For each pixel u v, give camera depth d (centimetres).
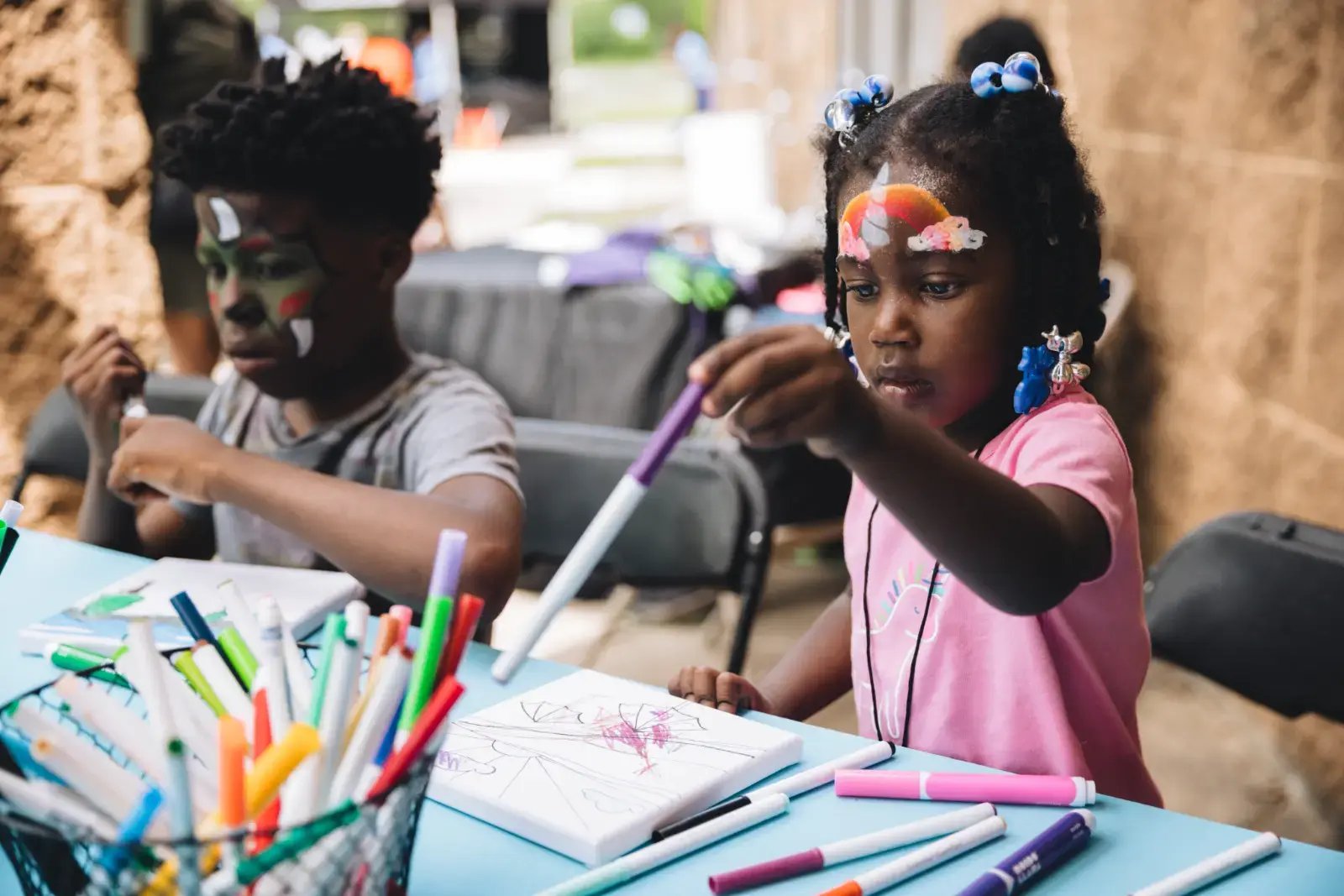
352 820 53
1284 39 190
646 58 1465
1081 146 95
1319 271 182
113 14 194
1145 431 249
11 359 190
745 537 131
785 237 288
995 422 94
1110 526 84
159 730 56
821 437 67
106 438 127
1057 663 96
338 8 1016
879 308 89
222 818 52
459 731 81
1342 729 181
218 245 114
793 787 76
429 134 125
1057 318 90
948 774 76
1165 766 202
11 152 185
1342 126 175
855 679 107
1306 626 105
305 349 116
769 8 540
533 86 1177
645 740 80
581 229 308
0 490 190
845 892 64
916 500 72
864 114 94
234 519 124
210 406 133
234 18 257
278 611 62
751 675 228
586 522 138
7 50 182
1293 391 191
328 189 113
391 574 104
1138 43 245
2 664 92
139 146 199
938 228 85
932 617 98
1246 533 110
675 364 249
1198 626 112
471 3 1137
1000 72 88
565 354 254
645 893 66
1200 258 223
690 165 330
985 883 64
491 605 105
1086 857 69
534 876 68
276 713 59
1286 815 187
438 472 114
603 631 230
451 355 259
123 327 200
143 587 103
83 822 55
